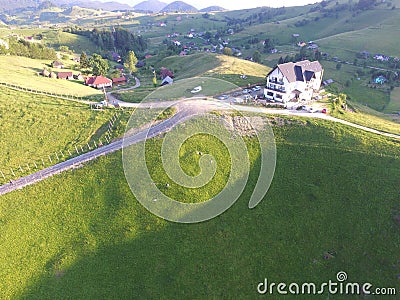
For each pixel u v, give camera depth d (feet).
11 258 134.31
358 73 520.01
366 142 181.88
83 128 206.28
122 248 135.74
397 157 169.48
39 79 329.31
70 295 123.44
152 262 131.95
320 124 198.70
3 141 193.16
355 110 254.27
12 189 161.38
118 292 124.47
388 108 383.24
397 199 150.20
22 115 216.33
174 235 139.13
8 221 146.82
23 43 512.22
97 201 153.17
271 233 142.92
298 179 162.30
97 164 170.71
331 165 168.04
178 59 522.47
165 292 124.57
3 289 125.08
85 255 133.69
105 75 444.96
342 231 143.33
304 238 141.69
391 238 139.54
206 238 138.72
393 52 606.55
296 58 567.59
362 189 155.94
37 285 126.00
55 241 139.33
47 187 162.09
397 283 127.95
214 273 129.70
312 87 249.75
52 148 190.19
